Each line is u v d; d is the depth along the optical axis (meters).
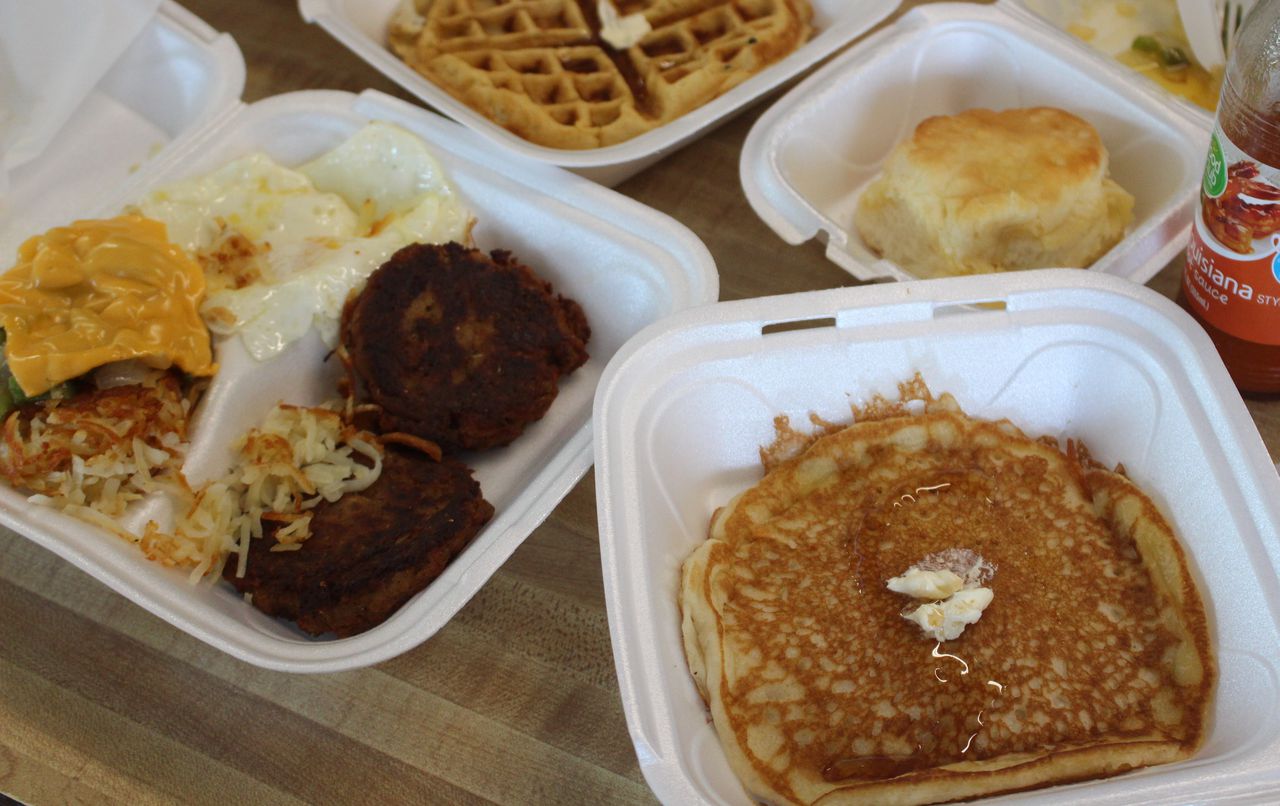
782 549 0.44
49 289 0.49
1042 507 0.44
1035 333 0.45
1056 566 0.43
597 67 0.62
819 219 0.51
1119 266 0.49
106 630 0.47
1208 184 0.43
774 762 0.39
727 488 0.47
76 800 0.43
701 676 0.40
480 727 0.43
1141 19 0.59
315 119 0.57
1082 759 0.38
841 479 0.45
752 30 0.61
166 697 0.45
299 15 0.66
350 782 0.43
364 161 0.56
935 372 0.45
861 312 0.45
